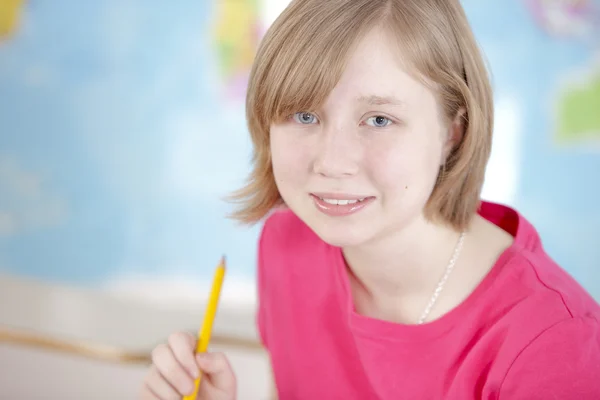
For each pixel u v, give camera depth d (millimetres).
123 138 2227
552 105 2090
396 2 640
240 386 1726
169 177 2211
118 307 2109
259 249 993
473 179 758
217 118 2191
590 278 2086
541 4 2076
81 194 2232
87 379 1781
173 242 2203
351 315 791
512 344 685
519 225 775
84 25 2215
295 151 678
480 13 2123
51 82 2236
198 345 789
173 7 2189
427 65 650
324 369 884
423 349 755
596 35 2055
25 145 2250
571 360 657
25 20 2229
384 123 654
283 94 658
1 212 2246
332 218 682
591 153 2076
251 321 2020
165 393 773
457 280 766
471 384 731
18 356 1849
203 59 2188
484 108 733
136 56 2211
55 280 2219
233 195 882
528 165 2113
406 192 668
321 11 639
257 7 2152
